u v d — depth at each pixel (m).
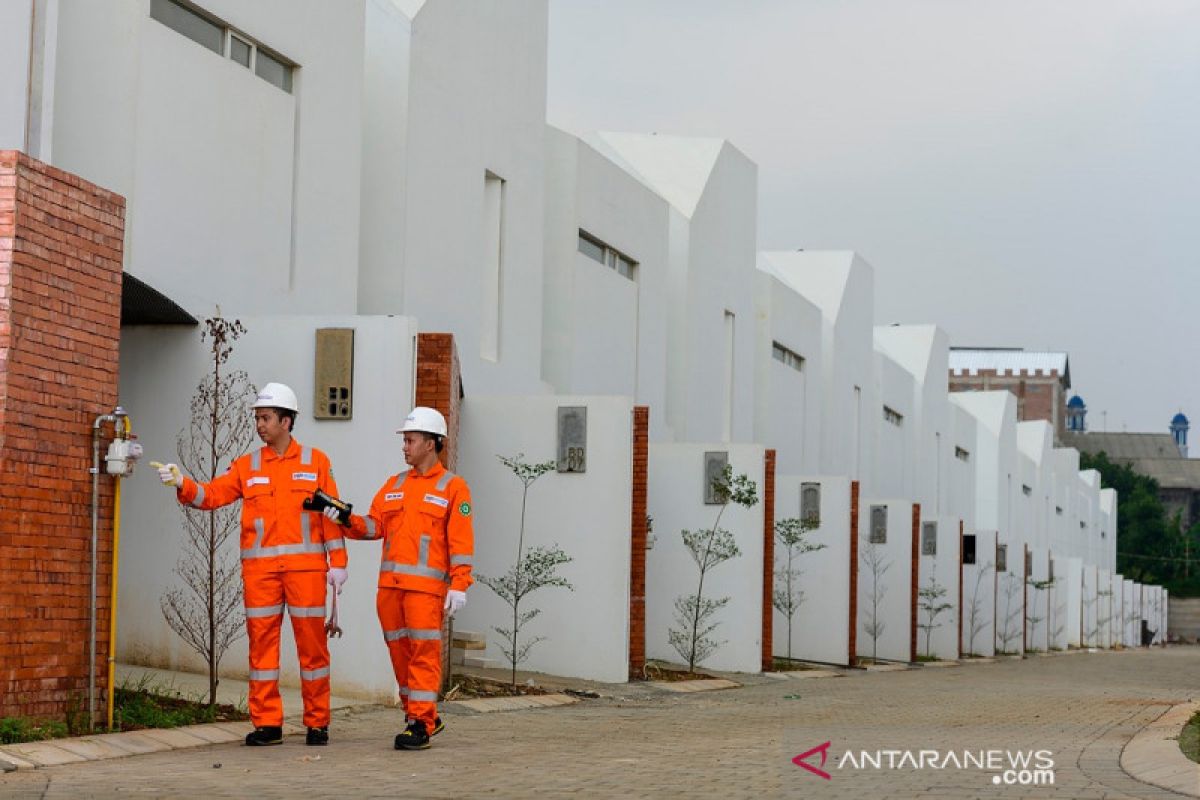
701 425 38.81
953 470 71.12
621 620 22.89
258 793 9.48
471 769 10.96
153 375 16.83
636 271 34.94
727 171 40.94
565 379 30.84
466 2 25.91
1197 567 125.06
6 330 11.62
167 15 18.61
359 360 16.48
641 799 9.52
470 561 11.92
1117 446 167.88
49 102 15.85
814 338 49.94
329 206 21.84
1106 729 16.61
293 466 11.99
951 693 25.92
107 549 12.69
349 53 22.38
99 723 12.48
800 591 35.22
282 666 16.31
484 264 27.55
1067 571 75.88
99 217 12.74
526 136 28.52
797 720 17.58
